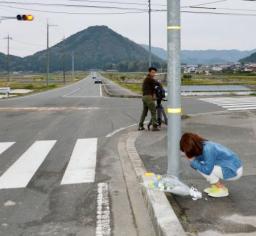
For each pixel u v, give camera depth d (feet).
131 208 18.88
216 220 16.12
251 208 17.43
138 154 29.68
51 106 74.23
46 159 29.25
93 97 109.09
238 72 541.34
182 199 18.52
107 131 42.37
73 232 16.30
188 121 48.06
